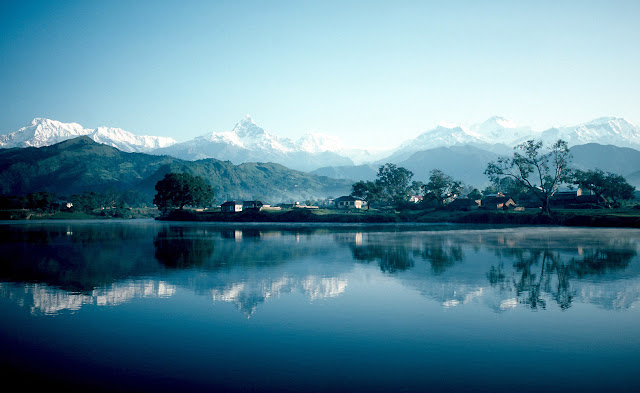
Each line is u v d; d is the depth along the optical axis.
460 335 21.81
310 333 22.19
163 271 41.12
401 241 72.12
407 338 21.36
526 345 20.36
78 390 15.80
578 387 15.95
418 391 15.62
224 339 21.30
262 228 119.56
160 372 17.38
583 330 22.53
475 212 149.00
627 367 17.73
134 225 142.75
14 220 193.50
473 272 40.00
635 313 25.77
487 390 15.70
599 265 43.78
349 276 38.28
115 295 30.70
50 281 35.88
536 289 32.41
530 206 172.88
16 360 18.61
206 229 115.06
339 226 129.25
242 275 38.88
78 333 22.20
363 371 17.42
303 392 15.54
